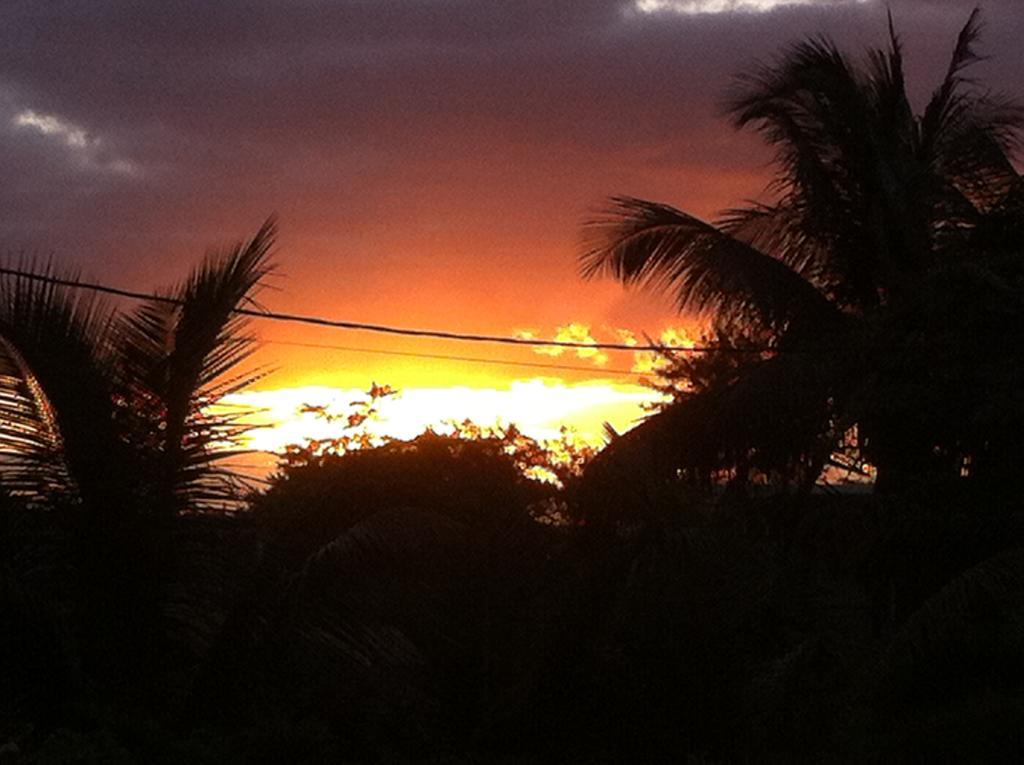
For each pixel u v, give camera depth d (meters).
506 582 17.67
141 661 14.92
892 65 20.67
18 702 13.86
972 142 21.22
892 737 15.06
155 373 14.62
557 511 18.50
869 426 18.77
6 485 14.40
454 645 17.39
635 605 17.69
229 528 15.02
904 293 18.48
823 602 18.00
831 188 20.50
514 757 16.78
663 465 18.59
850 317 20.52
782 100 20.52
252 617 14.90
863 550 17.64
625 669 17.47
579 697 17.42
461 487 17.75
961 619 15.07
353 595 15.54
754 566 17.83
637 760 17.11
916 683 16.12
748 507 19.05
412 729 16.75
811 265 21.31
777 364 18.34
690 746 17.05
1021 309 17.16
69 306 14.11
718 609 17.53
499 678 17.50
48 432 14.41
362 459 17.67
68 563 14.63
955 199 20.12
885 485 18.80
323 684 15.87
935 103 21.44
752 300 20.39
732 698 17.23
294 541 15.49
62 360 14.04
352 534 14.70
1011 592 15.02
